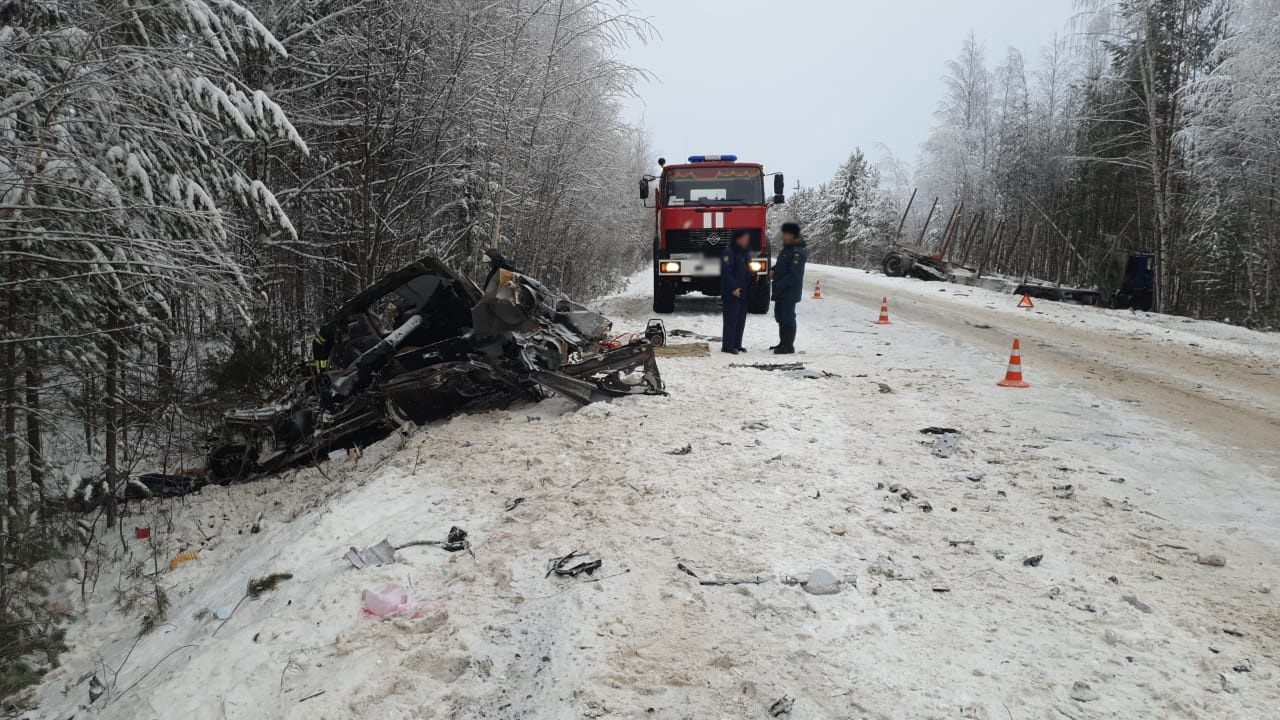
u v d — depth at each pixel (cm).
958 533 432
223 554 545
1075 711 272
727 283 1041
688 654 312
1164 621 335
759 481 513
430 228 1285
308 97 1075
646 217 3166
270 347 877
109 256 530
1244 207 2283
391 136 1059
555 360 750
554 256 1892
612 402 721
